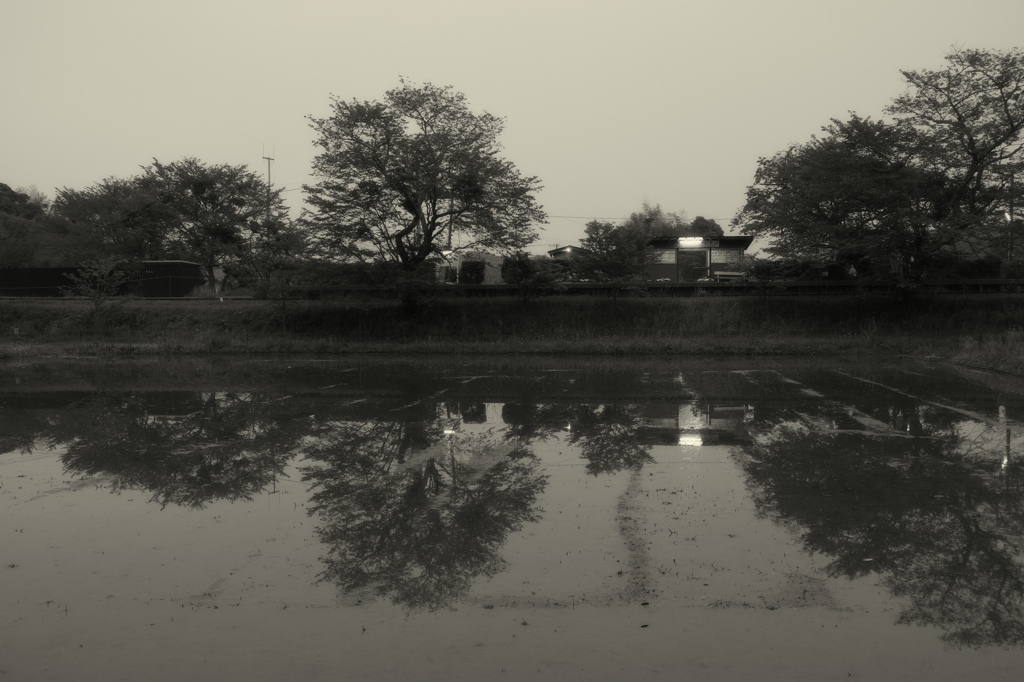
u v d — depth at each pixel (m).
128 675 4.16
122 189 54.12
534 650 4.41
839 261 40.19
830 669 4.15
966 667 4.17
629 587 5.35
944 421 12.53
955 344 30.25
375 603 5.14
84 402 16.28
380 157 35.78
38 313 41.00
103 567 5.91
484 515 7.24
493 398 16.58
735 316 37.50
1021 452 9.95
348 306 40.56
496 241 37.41
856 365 25.19
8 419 13.82
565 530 6.73
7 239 55.31
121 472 9.33
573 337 36.06
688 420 13.15
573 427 12.50
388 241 37.72
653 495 7.95
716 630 4.66
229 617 4.93
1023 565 5.73
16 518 7.32
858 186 33.88
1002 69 32.88
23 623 4.88
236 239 52.22
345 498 7.96
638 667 4.18
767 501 7.64
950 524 6.77
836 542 6.30
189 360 30.16
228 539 6.59
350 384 19.91
